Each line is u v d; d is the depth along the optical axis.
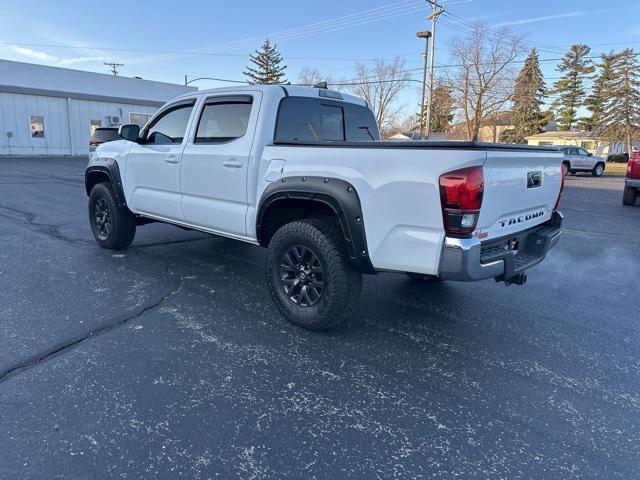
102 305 3.88
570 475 2.11
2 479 1.96
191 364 2.97
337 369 2.99
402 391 2.76
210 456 2.15
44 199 9.66
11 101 24.45
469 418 2.52
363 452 2.22
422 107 34.84
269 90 3.83
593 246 7.10
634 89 46.03
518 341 3.52
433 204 2.80
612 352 3.37
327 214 3.58
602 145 52.66
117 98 29.52
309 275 3.50
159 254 5.58
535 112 53.16
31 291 4.15
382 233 3.03
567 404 2.68
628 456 2.25
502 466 2.16
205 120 4.26
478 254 2.80
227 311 3.87
